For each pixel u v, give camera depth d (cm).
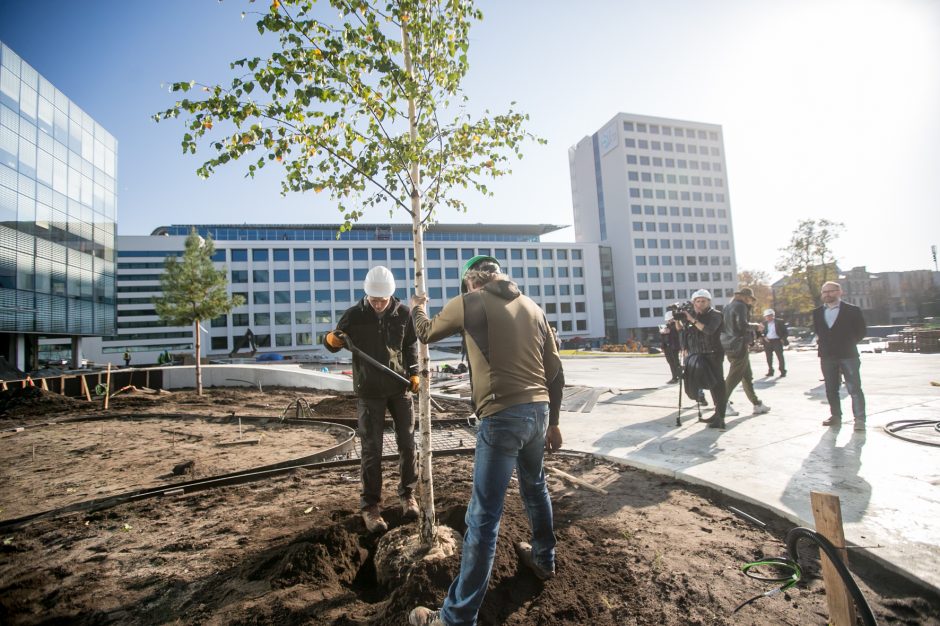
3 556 291
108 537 315
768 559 240
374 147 298
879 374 1026
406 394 337
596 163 8606
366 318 329
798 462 400
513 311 218
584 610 205
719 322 561
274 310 5903
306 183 316
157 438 686
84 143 2734
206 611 214
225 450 589
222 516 347
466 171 357
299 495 391
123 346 5553
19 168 2212
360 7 283
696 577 229
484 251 6750
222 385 1590
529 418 204
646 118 8094
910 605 199
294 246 6031
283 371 1548
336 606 213
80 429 784
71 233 2598
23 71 2247
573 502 346
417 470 343
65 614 219
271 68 269
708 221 8338
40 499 412
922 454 403
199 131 288
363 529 304
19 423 884
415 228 291
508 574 227
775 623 191
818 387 885
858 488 329
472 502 201
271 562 255
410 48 303
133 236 5738
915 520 272
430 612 194
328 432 696
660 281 7838
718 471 386
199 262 1539
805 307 4019
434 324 228
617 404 826
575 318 7181
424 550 250
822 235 3716
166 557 278
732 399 808
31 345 2439
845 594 165
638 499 347
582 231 9069
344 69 284
